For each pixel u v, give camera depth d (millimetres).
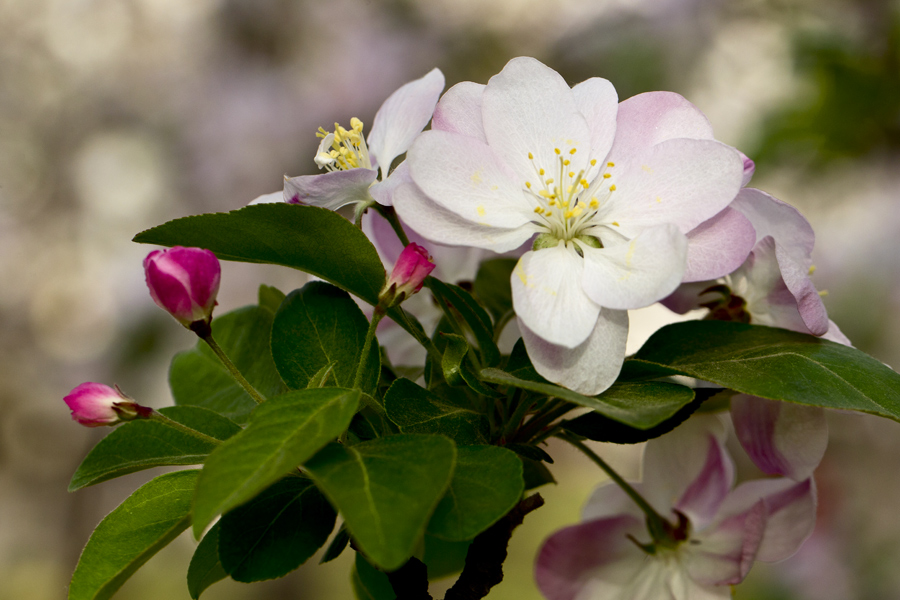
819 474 697
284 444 265
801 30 663
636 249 288
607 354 286
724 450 333
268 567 284
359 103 1061
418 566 300
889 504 680
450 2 1048
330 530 288
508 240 294
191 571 301
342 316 307
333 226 295
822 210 705
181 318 288
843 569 680
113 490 1059
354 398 274
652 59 808
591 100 303
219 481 261
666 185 295
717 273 291
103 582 288
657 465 337
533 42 972
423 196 293
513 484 272
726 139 779
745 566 317
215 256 292
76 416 290
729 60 790
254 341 335
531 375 293
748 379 292
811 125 644
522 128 301
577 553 336
